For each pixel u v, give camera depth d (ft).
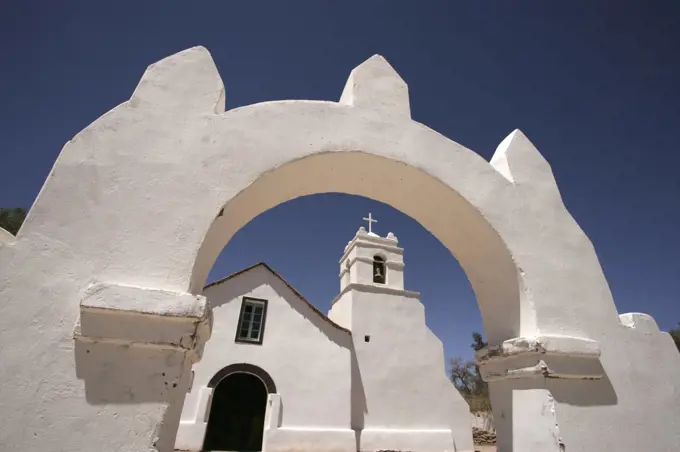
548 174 12.74
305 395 44.91
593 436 9.32
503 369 10.69
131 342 6.65
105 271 7.16
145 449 6.22
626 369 10.52
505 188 11.70
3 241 7.41
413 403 50.47
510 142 12.91
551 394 9.37
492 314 11.84
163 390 6.63
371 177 11.30
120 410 6.35
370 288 56.18
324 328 49.88
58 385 6.25
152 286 7.31
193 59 9.73
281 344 46.98
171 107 8.93
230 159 8.91
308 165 10.05
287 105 10.09
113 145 8.09
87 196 7.52
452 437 49.52
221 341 45.29
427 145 11.26
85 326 6.47
